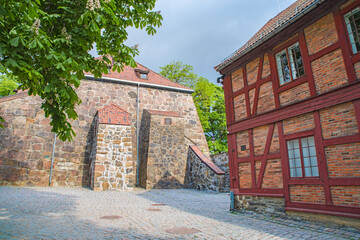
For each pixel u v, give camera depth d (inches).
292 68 287.6
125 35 207.5
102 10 161.9
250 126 329.4
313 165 253.3
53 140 605.6
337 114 233.9
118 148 574.9
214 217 292.7
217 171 583.2
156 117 681.6
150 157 641.0
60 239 182.7
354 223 211.3
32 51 149.6
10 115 570.3
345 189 221.1
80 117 660.1
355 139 216.2
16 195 411.8
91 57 209.6
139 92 772.0
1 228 206.5
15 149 557.0
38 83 177.0
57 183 585.6
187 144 731.4
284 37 295.7
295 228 233.6
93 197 438.6
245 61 351.6
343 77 231.8
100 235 196.5
